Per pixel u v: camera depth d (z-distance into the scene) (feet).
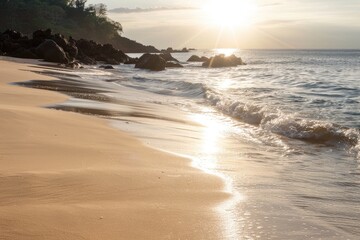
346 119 49.47
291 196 21.80
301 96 73.92
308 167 29.17
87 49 240.12
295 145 37.14
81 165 23.88
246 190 22.35
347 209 20.06
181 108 61.82
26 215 15.90
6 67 108.68
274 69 190.80
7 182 19.45
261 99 69.46
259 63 269.85
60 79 92.12
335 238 16.39
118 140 32.89
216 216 17.83
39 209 16.66
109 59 233.76
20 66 119.55
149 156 28.45
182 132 41.01
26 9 486.79
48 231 14.65
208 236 15.67
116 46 645.51
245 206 19.48
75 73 122.11
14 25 476.54
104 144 30.60
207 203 19.56
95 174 22.17
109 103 58.39
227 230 16.38
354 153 33.94
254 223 17.39
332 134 39.32
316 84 100.12
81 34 561.43
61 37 200.64
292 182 24.79
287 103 64.34
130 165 25.27
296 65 238.27
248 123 50.26
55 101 53.98
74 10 585.63
